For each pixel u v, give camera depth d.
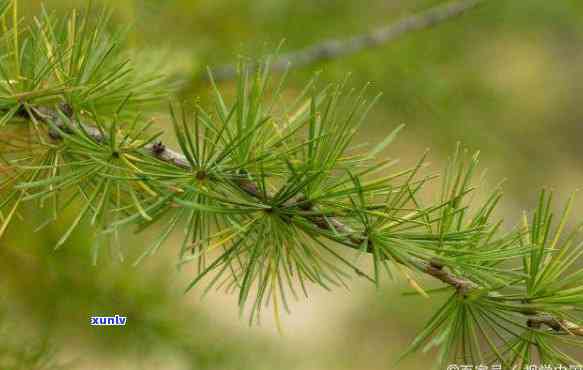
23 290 0.55
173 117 0.33
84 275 0.56
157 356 0.60
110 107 0.39
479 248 0.35
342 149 0.34
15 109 0.36
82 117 0.37
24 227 0.52
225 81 0.65
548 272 0.35
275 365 0.69
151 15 0.57
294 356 0.72
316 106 0.35
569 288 0.35
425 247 0.35
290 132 0.35
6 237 0.52
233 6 0.71
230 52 0.69
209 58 0.65
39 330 0.53
